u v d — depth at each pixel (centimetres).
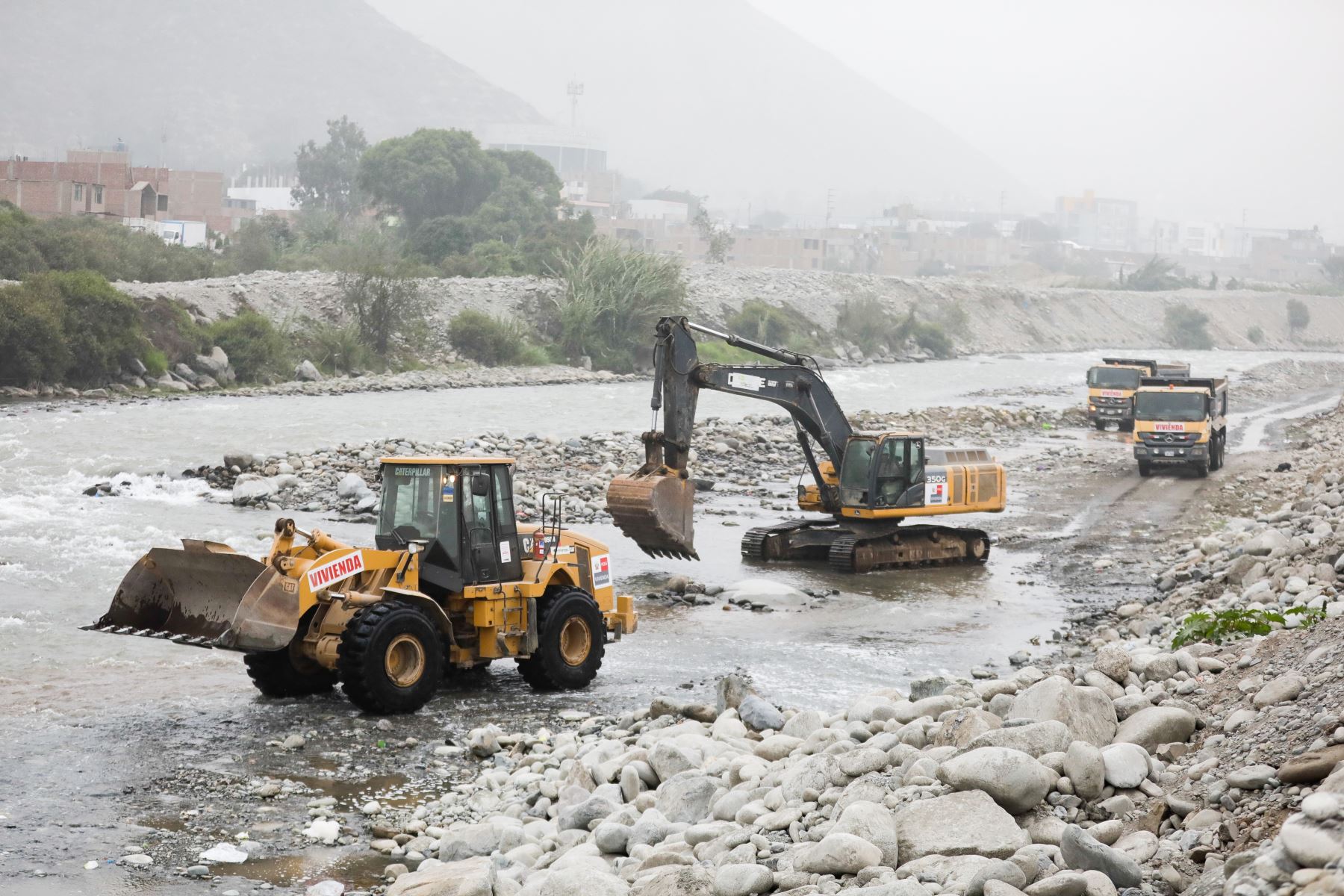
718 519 3033
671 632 1880
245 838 991
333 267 8725
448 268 9038
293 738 1238
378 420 4506
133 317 5438
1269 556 1911
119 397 5003
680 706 1291
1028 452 4603
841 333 10425
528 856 916
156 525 2527
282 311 6675
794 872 756
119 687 1452
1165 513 3197
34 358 4941
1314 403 7731
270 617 1316
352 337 6538
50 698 1391
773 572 2422
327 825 1004
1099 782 807
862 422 5103
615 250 8162
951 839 755
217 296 6444
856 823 774
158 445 3622
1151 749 888
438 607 1389
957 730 929
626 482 2241
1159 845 736
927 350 11144
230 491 3059
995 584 2341
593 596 1578
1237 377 9325
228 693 1441
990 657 1730
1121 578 2386
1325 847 583
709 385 2320
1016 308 14575
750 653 1741
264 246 8725
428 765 1195
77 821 1016
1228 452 4769
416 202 11488
